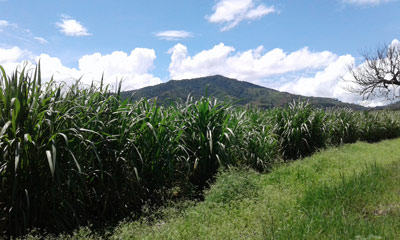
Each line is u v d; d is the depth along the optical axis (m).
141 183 4.96
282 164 8.16
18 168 3.57
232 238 3.56
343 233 3.33
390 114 20.05
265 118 9.56
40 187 3.79
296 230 3.48
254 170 7.18
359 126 15.65
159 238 3.52
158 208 4.86
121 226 4.17
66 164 3.99
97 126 4.57
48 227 3.88
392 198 4.74
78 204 4.24
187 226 3.97
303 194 5.12
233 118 7.35
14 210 3.58
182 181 5.77
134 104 5.39
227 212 4.50
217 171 6.23
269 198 4.97
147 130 5.21
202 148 6.23
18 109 3.50
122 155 4.80
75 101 4.36
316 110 11.25
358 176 6.23
